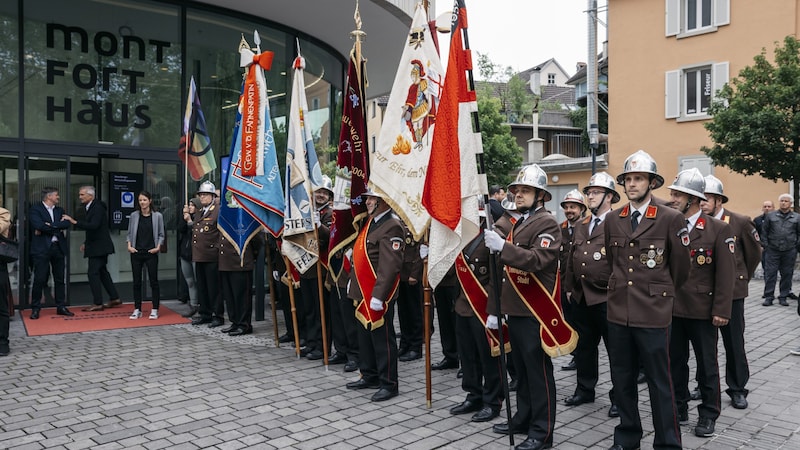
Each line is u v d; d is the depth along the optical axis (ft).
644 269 13.79
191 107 29.55
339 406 17.60
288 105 41.22
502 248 14.03
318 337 23.49
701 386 16.01
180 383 19.77
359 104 21.77
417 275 23.00
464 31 15.93
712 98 55.01
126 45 35.40
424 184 16.42
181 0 36.58
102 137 34.76
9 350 23.86
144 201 30.71
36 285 30.14
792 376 20.98
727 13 56.13
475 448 14.53
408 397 18.53
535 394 14.67
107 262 33.99
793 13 52.60
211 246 28.78
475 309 16.30
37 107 33.04
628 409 14.10
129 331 27.86
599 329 18.13
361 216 21.07
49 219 30.63
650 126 61.77
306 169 23.32
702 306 16.01
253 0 36.06
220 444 14.69
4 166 32.12
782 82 44.98
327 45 44.32
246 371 21.35
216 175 38.06
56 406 17.47
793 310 34.24
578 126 112.88
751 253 18.25
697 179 16.17
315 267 23.45
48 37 33.35
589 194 18.33
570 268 18.83
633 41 62.80
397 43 41.88
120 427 15.81
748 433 15.70
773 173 45.39
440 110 16.17
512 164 86.89
